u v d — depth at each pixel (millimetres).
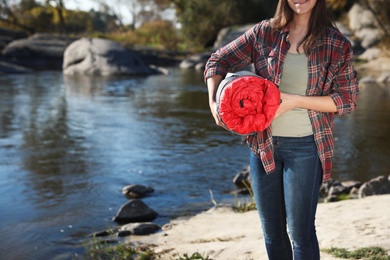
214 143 9633
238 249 4375
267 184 2908
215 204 6391
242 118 2668
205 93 17219
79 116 12281
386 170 7977
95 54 24766
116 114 12664
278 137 2807
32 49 28625
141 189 6805
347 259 3805
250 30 2953
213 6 36594
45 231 5449
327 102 2756
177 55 33531
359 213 4922
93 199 6516
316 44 2736
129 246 4953
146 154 8742
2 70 23500
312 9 2762
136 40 39375
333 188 6777
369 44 28516
